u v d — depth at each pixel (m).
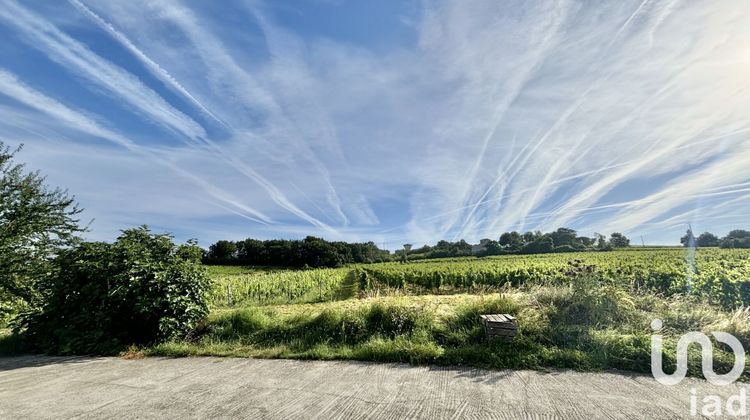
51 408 4.09
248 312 7.35
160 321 6.92
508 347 5.30
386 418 3.48
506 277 17.08
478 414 3.51
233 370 5.23
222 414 3.72
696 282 10.83
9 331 9.77
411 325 6.30
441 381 4.43
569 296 6.82
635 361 4.74
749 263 15.40
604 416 3.42
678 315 6.14
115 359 6.32
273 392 4.27
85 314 7.41
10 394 4.64
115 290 7.13
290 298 17.56
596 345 5.20
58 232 12.98
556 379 4.41
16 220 12.04
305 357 5.66
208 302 7.86
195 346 6.50
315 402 3.92
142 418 3.72
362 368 5.04
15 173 12.57
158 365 5.72
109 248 7.94
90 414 3.88
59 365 6.06
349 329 6.42
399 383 4.40
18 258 11.82
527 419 3.39
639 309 6.74
